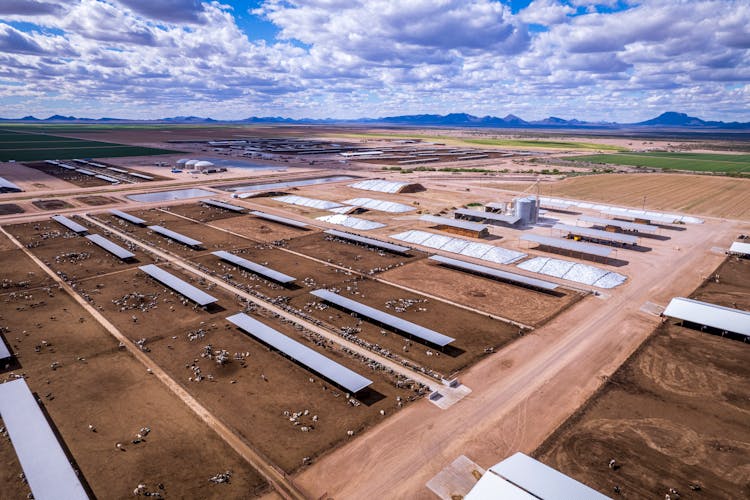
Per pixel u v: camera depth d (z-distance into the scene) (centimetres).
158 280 8150
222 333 6381
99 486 3741
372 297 7669
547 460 4075
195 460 4041
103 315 6894
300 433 4397
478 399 4969
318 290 7594
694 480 3847
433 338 5975
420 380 5309
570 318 6944
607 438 4353
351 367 5566
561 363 5694
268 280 8438
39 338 6194
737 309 7200
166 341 6141
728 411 4738
